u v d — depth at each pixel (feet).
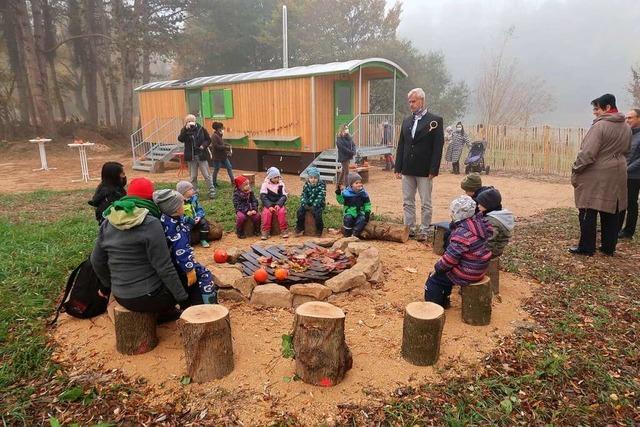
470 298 13.28
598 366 11.66
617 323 13.99
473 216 13.15
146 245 11.00
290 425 9.46
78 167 62.90
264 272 15.34
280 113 48.57
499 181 45.70
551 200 35.24
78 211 31.22
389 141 52.70
